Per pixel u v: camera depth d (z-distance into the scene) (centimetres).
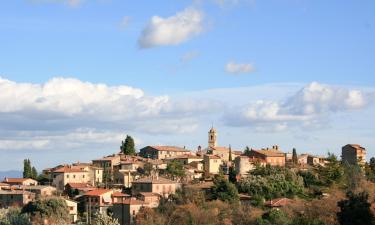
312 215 18838
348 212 15525
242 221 19300
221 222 19500
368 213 15488
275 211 18775
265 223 18262
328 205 18925
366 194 16775
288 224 18262
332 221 18238
